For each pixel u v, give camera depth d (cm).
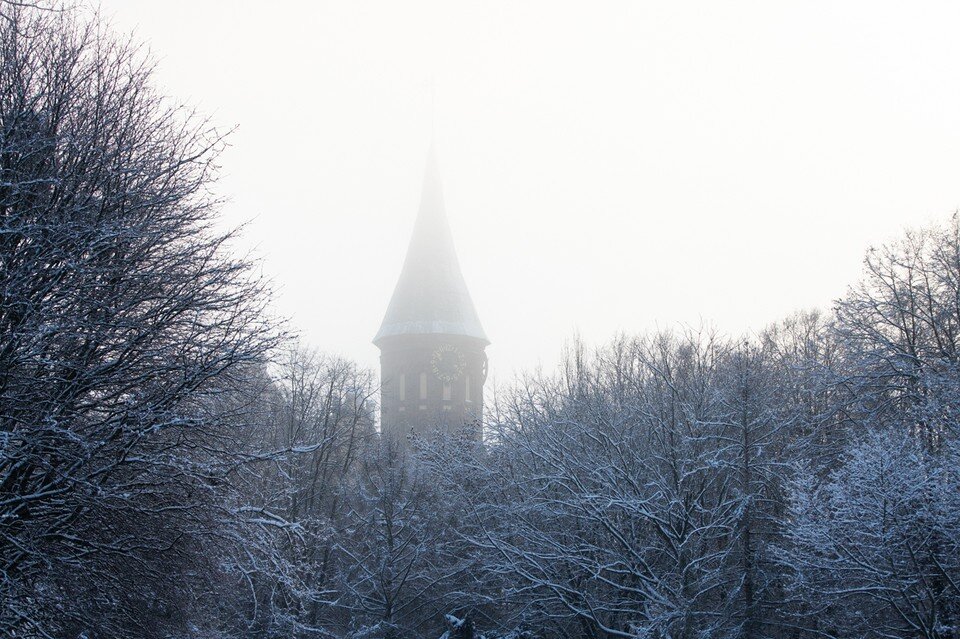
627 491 2864
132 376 1432
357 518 4194
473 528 3744
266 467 2514
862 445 2091
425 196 8862
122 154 1504
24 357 1241
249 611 2170
